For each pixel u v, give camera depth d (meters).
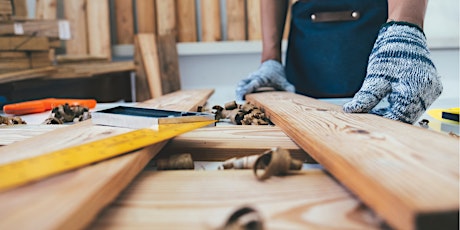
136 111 1.09
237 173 0.71
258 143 0.93
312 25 2.12
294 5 2.21
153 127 0.91
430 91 1.12
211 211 0.54
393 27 1.19
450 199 0.45
